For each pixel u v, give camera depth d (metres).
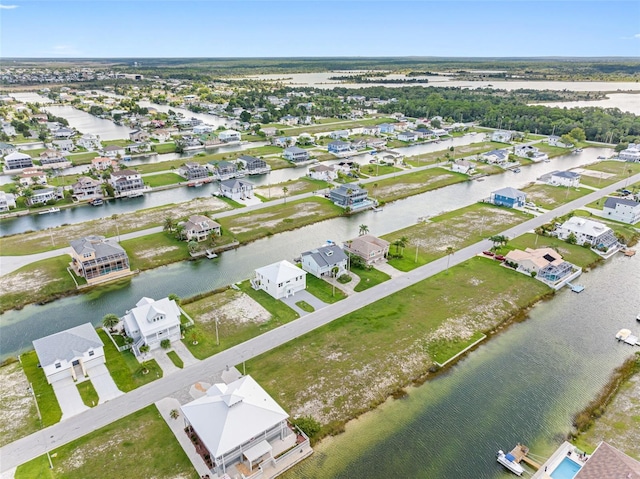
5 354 68.38
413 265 95.75
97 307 80.81
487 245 106.38
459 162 174.75
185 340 70.44
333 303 81.06
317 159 192.00
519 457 50.75
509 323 76.81
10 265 94.38
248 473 47.81
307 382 61.78
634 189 144.75
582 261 99.56
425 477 48.66
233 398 51.16
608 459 46.03
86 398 58.62
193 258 99.44
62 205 133.12
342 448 51.94
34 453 50.50
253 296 83.31
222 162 168.50
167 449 51.03
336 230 116.38
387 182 157.75
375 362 66.00
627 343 71.69
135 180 146.25
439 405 58.59
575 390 61.62
